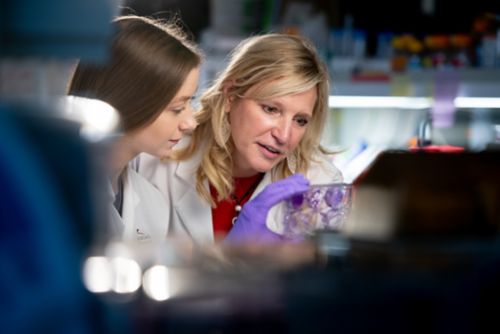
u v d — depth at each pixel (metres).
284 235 1.36
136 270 0.89
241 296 0.86
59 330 0.76
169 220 2.20
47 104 0.79
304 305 0.86
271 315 0.86
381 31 3.36
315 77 1.96
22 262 0.74
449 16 3.37
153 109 1.80
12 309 0.74
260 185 2.17
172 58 1.78
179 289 0.86
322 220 1.32
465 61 3.26
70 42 0.88
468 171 0.94
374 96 3.18
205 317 0.85
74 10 0.88
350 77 3.16
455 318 0.86
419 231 0.94
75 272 0.76
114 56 1.76
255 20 3.22
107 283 0.83
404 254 0.91
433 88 3.19
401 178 0.95
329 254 0.95
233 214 2.21
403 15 3.36
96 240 0.79
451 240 0.92
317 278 0.88
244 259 0.95
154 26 1.83
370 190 0.96
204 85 3.06
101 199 0.80
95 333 0.79
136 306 0.83
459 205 0.93
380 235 0.94
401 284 0.86
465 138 3.26
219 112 2.07
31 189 0.74
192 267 0.91
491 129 3.29
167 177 2.21
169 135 1.87
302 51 1.96
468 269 0.87
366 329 0.86
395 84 3.16
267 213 1.55
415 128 3.47
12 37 0.87
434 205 0.94
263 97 1.93
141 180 2.13
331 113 3.52
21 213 0.74
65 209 0.75
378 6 3.34
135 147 1.87
